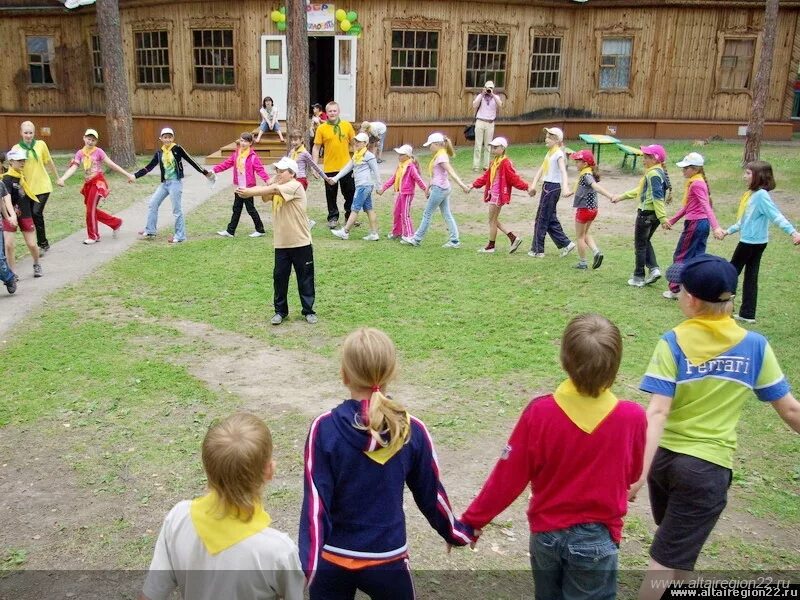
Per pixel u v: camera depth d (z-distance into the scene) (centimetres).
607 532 286
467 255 1098
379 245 1162
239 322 826
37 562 414
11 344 755
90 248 1143
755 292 817
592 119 2370
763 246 796
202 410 607
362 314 846
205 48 2173
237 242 1178
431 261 1062
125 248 1142
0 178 908
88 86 2533
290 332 796
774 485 495
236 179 1183
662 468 332
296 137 1702
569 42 2325
